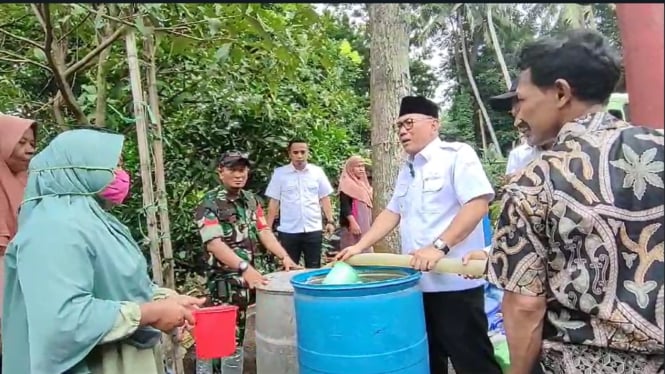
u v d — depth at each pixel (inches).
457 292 89.8
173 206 166.6
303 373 77.3
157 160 102.9
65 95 110.9
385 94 145.9
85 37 128.6
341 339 72.2
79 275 56.4
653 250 42.1
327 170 243.3
